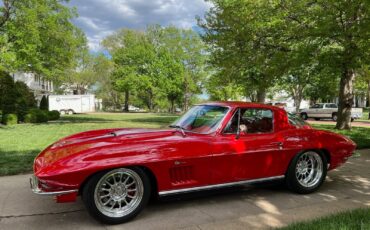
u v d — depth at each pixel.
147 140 4.02
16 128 15.52
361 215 3.66
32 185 3.75
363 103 52.16
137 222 3.81
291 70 12.86
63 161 3.52
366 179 5.88
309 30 10.34
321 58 10.54
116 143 3.88
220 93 41.09
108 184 3.71
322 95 37.31
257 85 17.27
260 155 4.56
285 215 4.06
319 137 5.09
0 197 4.69
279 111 4.98
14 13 20.67
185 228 3.65
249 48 13.76
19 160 7.09
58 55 23.95
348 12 9.02
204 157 4.11
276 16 12.44
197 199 4.62
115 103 71.06
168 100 56.75
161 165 3.85
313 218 3.89
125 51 51.72
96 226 3.70
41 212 4.11
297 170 4.93
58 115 25.80
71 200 3.53
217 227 3.67
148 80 49.28
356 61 9.76
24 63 20.53
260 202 4.55
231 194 4.89
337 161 5.30
